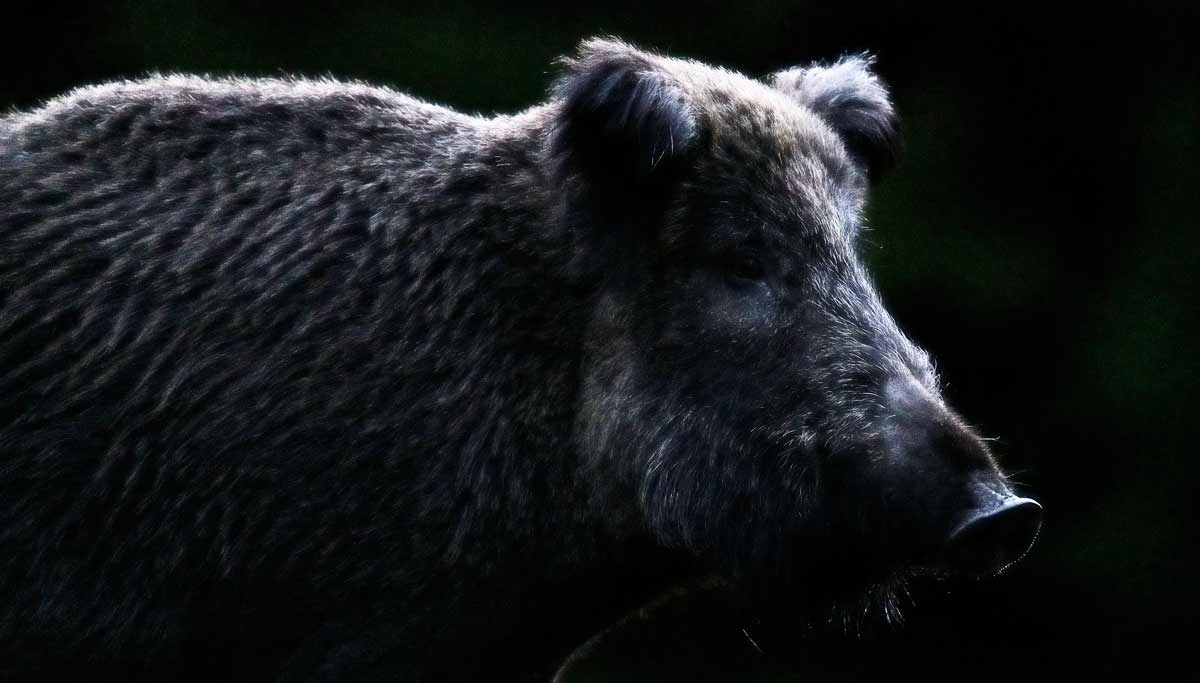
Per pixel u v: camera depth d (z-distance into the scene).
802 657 21.39
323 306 8.38
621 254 8.38
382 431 8.27
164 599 8.36
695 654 21.09
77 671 8.46
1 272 8.32
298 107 8.87
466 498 8.34
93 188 8.52
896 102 21.19
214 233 8.46
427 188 8.68
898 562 7.84
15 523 8.17
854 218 8.68
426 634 8.48
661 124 8.07
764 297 8.19
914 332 21.14
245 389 8.23
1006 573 21.38
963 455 7.65
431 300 8.45
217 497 8.25
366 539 8.28
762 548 8.12
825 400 7.98
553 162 8.38
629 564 8.73
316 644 8.48
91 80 19.73
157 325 8.28
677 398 8.25
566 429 8.53
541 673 9.08
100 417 8.21
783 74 9.79
